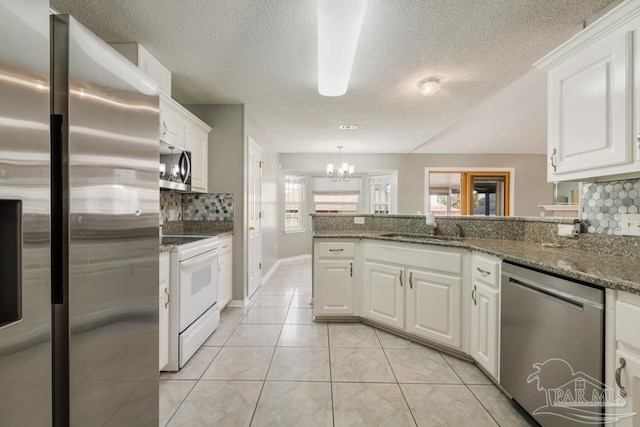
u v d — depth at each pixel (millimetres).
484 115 3791
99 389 857
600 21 1244
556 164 1527
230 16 1664
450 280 1986
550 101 1574
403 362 1922
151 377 1118
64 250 738
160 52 2035
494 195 6000
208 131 2953
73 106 747
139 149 1025
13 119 586
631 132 1173
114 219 901
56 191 734
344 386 1662
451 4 1557
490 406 1502
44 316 664
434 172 5980
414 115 3414
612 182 1539
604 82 1266
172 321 1816
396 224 2852
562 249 1716
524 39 1880
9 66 578
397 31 1790
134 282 1007
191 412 1450
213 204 3023
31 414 641
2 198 566
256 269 3592
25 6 610
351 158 5812
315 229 3043
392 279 2309
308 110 3238
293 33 1824
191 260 1974
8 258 609
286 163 5734
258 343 2184
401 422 1389
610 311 1000
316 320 2604
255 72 2336
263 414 1438
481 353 1763
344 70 1995
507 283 1515
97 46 828
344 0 1340
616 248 1499
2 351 585
